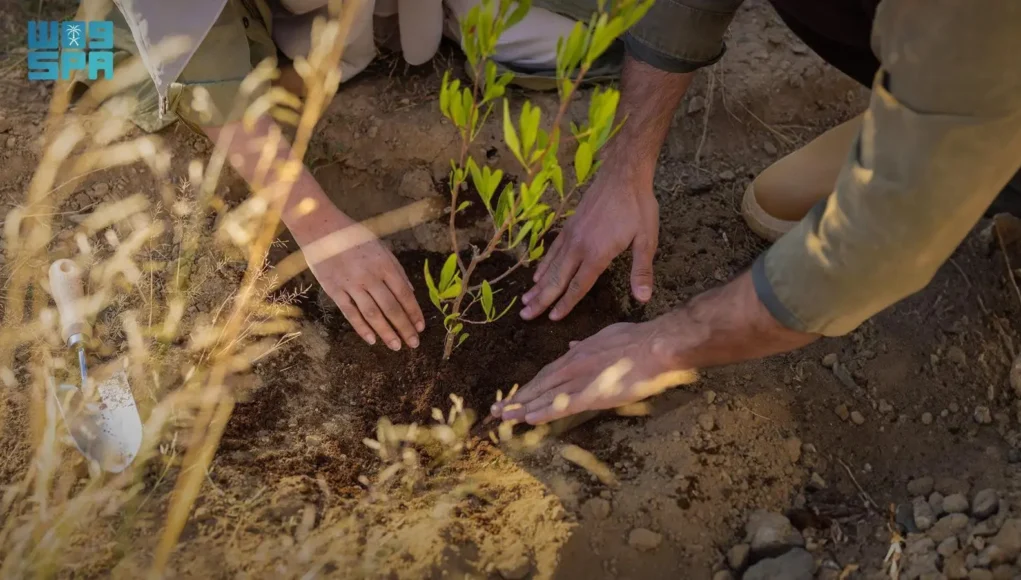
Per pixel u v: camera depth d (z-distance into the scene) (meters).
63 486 1.54
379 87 2.23
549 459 1.72
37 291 1.84
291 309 1.92
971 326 1.95
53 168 2.00
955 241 1.06
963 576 1.44
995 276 2.02
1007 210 2.01
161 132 2.08
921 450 1.78
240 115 1.79
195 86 1.76
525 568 1.50
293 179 1.80
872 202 1.03
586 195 1.92
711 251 2.14
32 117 2.11
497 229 1.58
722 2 1.66
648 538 1.56
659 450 1.70
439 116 2.18
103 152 2.03
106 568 1.42
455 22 2.22
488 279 2.06
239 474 1.61
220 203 2.01
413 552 1.50
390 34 2.25
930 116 0.97
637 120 1.83
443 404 1.83
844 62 1.91
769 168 2.09
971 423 1.81
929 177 0.99
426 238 2.13
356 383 1.87
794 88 2.39
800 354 1.92
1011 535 1.45
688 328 1.36
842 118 2.41
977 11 0.90
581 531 1.56
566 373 1.69
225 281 1.93
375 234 2.13
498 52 2.18
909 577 1.48
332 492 1.63
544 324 1.96
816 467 1.75
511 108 2.21
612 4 1.23
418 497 1.65
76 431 1.58
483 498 1.65
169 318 1.78
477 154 2.17
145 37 1.69
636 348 1.50
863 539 1.60
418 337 1.92
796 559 1.53
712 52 1.77
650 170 1.89
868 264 1.07
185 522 1.50
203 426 1.67
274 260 2.02
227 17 1.79
